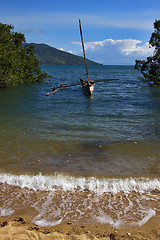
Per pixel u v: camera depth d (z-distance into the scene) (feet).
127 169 17.72
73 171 17.28
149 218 11.68
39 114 38.09
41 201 13.30
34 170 17.37
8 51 90.02
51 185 15.14
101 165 18.45
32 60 111.86
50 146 22.80
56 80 123.85
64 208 12.61
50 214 12.03
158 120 33.99
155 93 67.97
